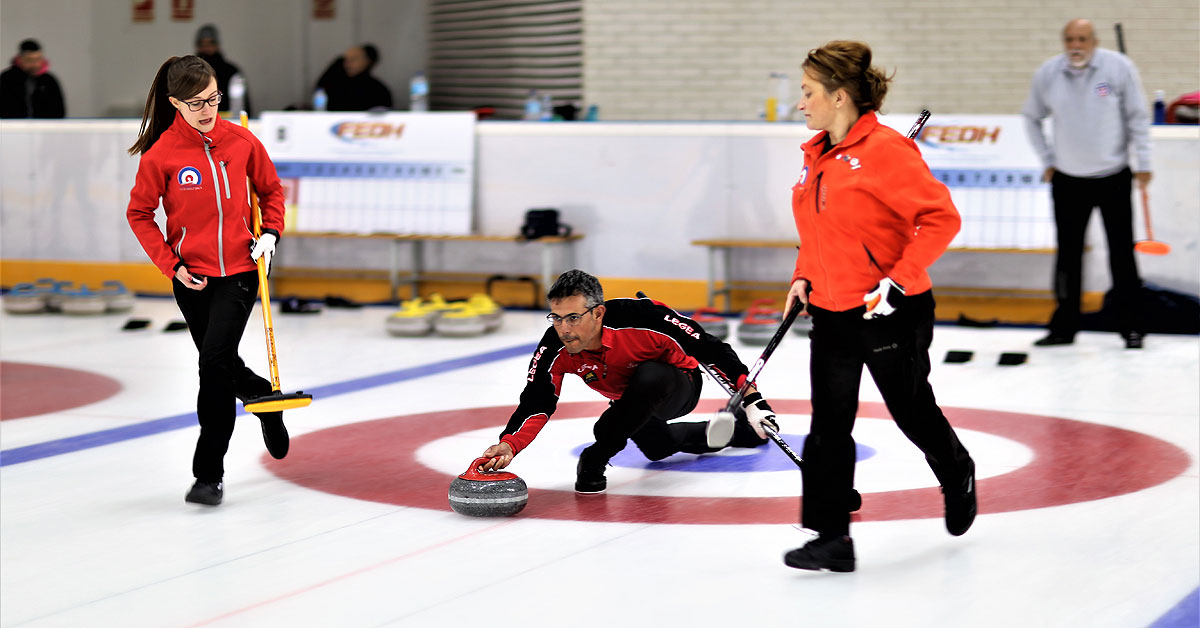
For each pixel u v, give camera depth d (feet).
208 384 27.04
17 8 89.45
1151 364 45.39
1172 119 59.88
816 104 20.71
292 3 91.86
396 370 45.65
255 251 27.07
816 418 21.76
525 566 22.43
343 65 72.38
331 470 30.40
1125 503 26.45
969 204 57.41
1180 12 74.59
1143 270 55.31
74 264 72.59
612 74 79.15
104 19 90.02
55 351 51.29
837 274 20.92
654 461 30.73
